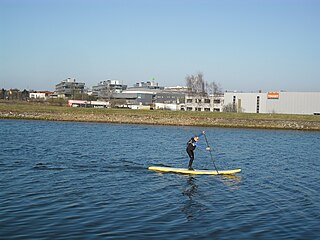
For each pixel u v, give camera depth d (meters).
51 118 87.44
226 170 27.48
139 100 185.50
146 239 13.32
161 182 23.19
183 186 22.28
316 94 107.75
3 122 74.81
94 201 18.12
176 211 16.91
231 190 21.53
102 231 14.01
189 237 13.64
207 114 92.69
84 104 134.12
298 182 24.25
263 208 17.75
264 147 46.09
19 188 20.20
